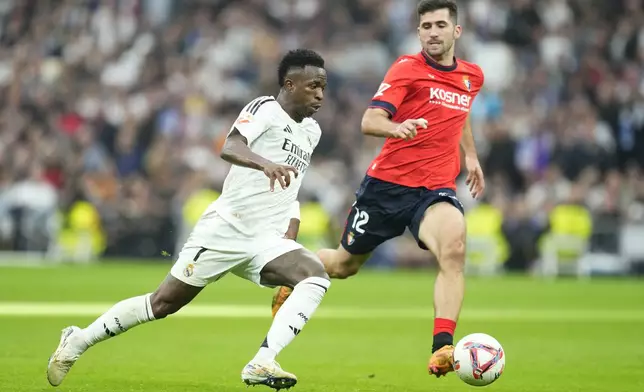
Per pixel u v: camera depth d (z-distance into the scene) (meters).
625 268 75.56
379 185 26.97
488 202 77.62
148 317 22.95
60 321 39.78
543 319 44.38
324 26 95.25
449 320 24.05
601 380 26.56
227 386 24.34
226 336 36.22
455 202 26.08
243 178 22.64
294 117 23.02
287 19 96.75
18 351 30.50
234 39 93.38
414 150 26.42
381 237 27.61
